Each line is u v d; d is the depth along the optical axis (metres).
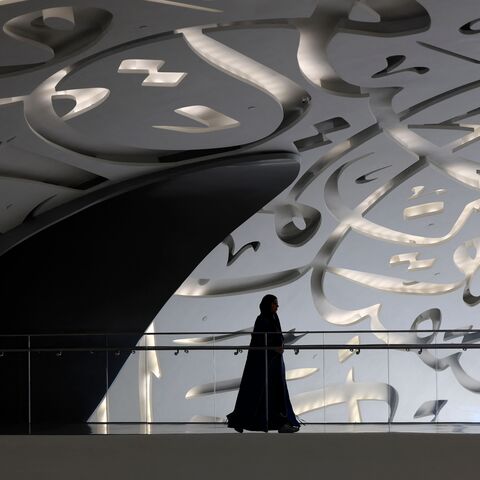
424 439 6.93
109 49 10.12
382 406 9.98
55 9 9.03
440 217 23.86
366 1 10.45
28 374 11.23
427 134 17.64
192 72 11.16
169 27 9.44
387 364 10.05
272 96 12.48
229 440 7.07
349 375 10.12
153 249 18.39
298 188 19.94
